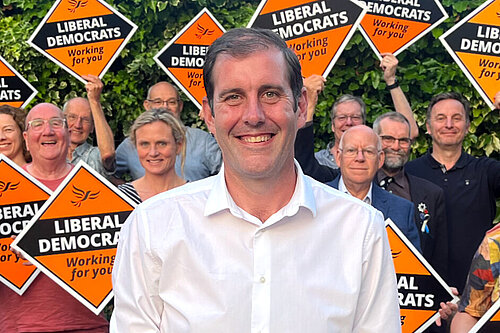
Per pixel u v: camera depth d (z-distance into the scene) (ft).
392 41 21.01
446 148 19.04
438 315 14.60
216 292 7.25
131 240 7.59
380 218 7.77
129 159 21.83
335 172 18.57
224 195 7.42
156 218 7.54
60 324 15.07
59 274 14.79
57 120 16.16
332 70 24.21
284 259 7.36
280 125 7.17
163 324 7.49
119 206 14.97
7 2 25.08
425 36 23.86
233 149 7.23
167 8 24.76
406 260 14.67
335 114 20.22
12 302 15.16
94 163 21.67
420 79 23.65
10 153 18.45
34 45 21.57
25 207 15.56
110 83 25.17
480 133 23.91
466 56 19.62
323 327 7.29
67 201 14.88
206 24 21.84
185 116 24.95
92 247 14.92
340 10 18.78
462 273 18.52
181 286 7.37
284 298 7.27
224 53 7.20
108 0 24.35
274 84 7.12
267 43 7.20
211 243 7.39
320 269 7.43
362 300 7.63
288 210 7.40
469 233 18.62
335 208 7.66
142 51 24.88
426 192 17.74
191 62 21.88
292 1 18.92
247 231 7.41
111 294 14.90
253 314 7.23
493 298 10.85
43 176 16.28
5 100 21.45
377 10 20.89
